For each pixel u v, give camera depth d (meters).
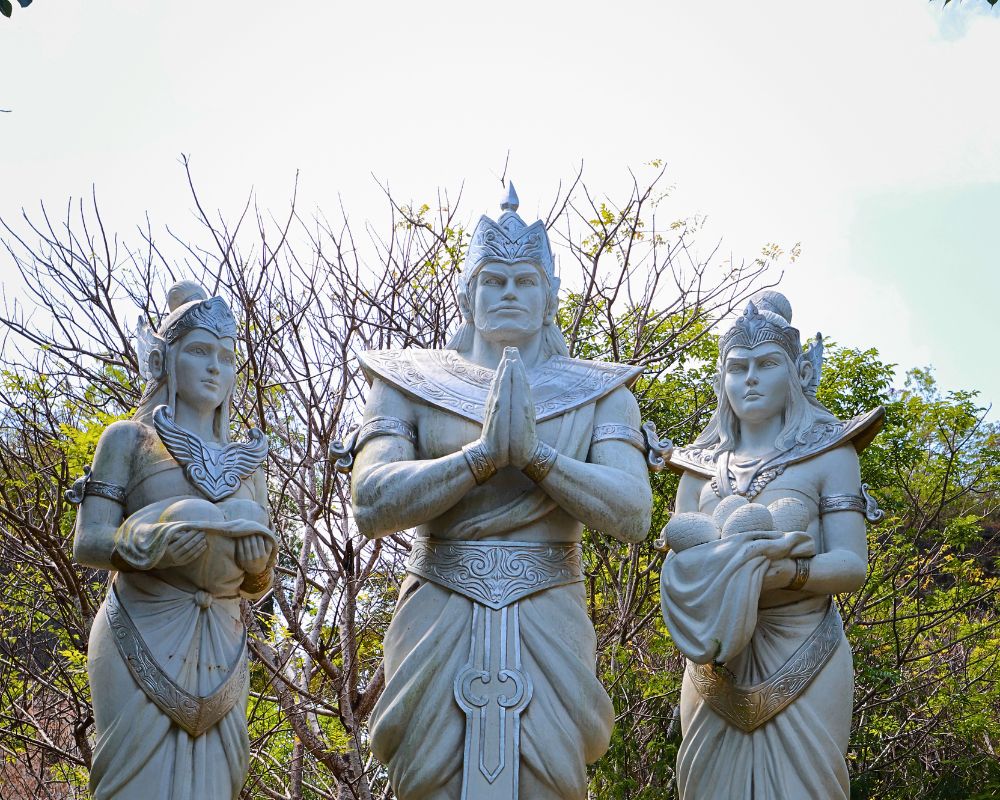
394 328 9.09
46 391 8.77
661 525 9.27
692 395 9.82
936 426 11.97
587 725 4.06
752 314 5.01
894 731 10.63
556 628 4.11
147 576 4.20
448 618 4.09
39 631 9.34
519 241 4.50
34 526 7.91
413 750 4.02
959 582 11.71
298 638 7.68
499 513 4.17
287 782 8.46
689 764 4.70
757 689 4.54
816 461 4.85
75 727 7.71
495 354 4.49
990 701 10.69
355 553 8.63
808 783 4.50
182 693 4.07
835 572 4.59
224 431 4.52
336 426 8.63
